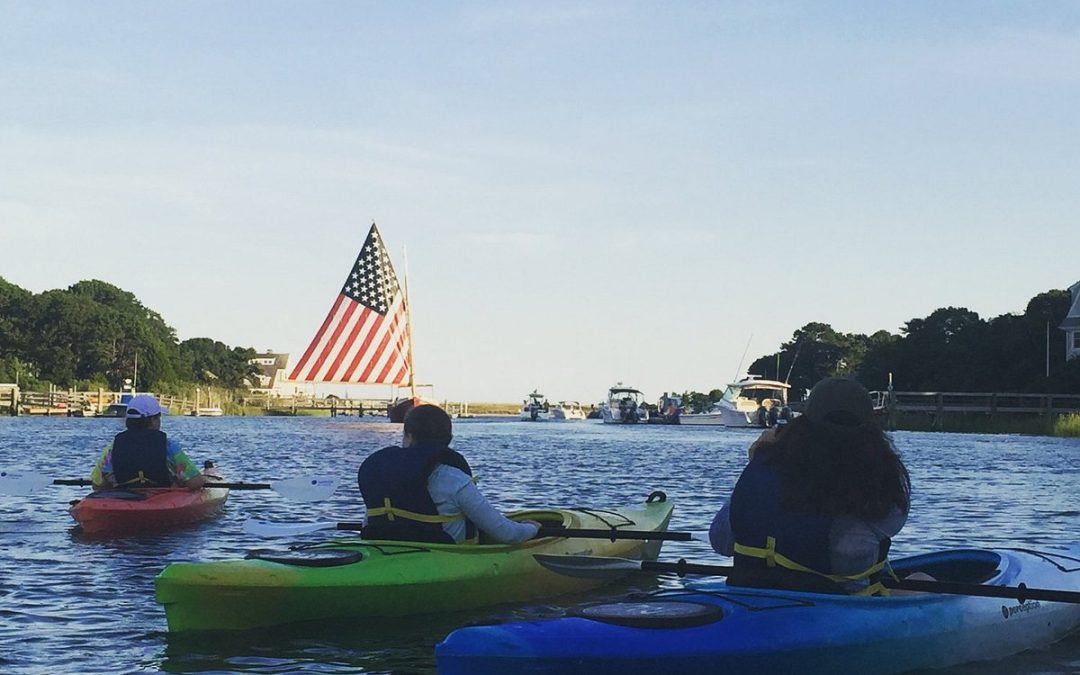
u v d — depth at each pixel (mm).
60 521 13453
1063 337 64250
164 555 10898
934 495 18297
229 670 6699
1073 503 17000
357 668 6770
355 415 120500
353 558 7848
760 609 5918
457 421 122562
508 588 8516
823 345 113062
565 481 21531
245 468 24828
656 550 10617
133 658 6969
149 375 111938
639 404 93938
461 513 8359
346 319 43625
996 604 6973
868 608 6168
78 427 54875
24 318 106750
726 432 65812
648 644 5570
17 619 8031
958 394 55625
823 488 5988
